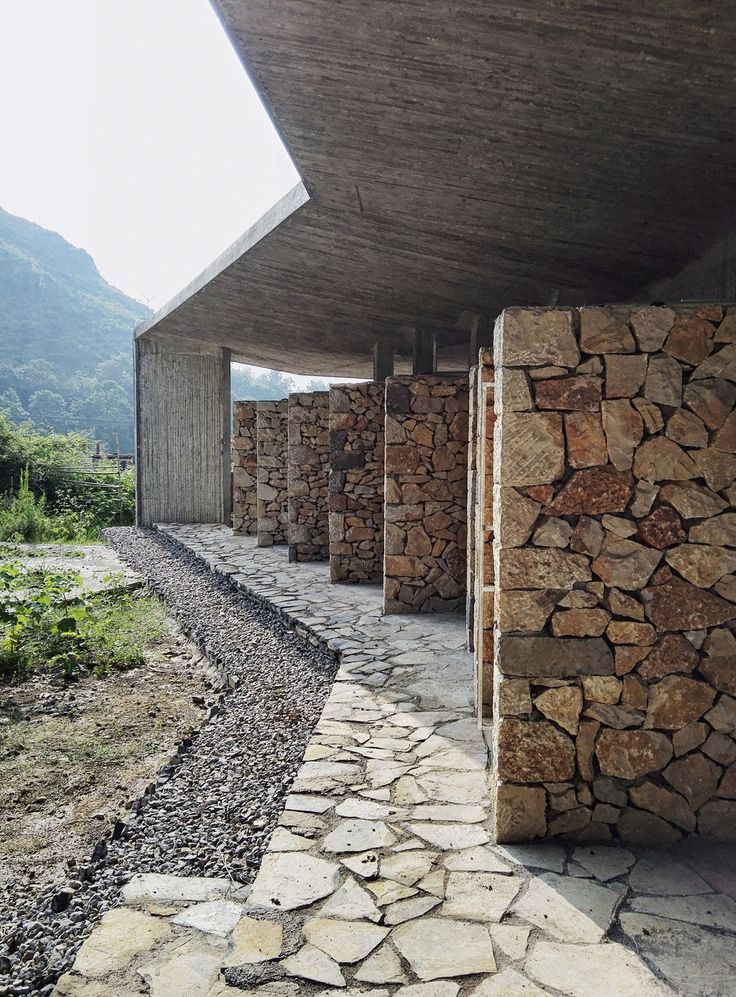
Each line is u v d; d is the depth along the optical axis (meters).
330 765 3.68
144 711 5.04
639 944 2.29
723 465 2.90
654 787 2.92
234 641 6.65
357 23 3.25
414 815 3.16
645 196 4.24
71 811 3.62
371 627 6.68
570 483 2.93
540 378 2.94
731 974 2.15
